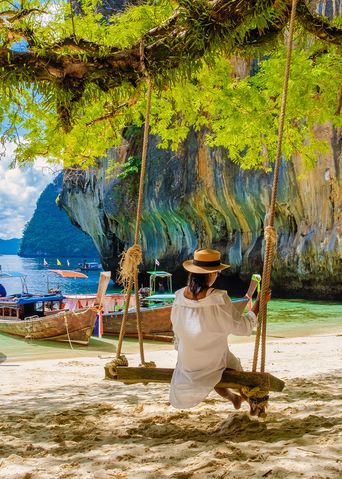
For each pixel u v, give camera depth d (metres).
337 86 9.42
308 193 29.66
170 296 22.62
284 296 33.94
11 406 6.60
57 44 5.84
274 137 10.15
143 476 3.34
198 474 3.26
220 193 34.50
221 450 3.69
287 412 4.99
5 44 6.02
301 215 31.02
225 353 4.20
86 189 44.31
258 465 3.33
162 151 37.09
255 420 4.50
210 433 4.33
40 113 8.32
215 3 5.48
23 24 6.28
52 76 5.69
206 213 36.53
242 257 35.44
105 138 10.23
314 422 4.43
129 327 18.94
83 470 3.56
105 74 5.77
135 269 4.66
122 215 39.88
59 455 4.03
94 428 4.78
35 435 4.69
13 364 12.81
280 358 11.53
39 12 6.73
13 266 115.44
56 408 6.20
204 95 9.74
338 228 28.72
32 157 9.41
